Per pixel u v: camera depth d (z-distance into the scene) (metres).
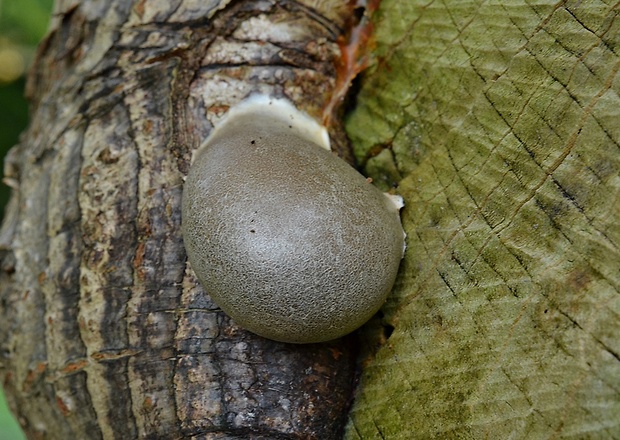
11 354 0.37
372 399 0.32
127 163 0.34
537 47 0.31
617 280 0.29
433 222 0.32
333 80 0.35
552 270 0.30
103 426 0.34
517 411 0.30
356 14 0.35
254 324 0.31
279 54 0.35
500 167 0.31
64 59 0.38
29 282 0.36
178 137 0.34
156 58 0.35
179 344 0.33
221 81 0.35
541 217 0.30
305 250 0.30
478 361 0.31
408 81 0.34
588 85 0.30
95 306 0.34
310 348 0.33
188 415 0.33
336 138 0.35
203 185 0.32
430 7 0.34
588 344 0.29
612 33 0.30
